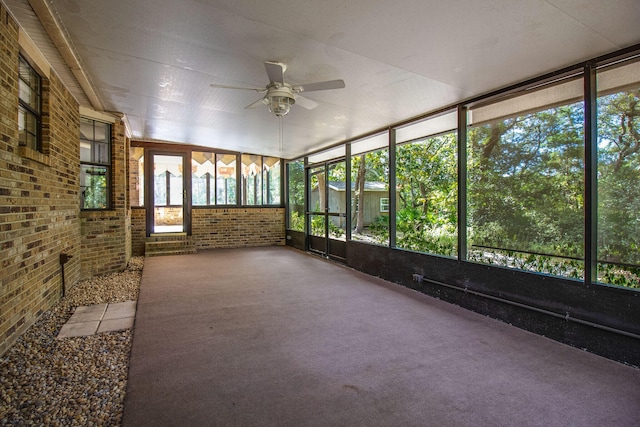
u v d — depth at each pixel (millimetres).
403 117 4922
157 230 9359
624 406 2129
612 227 2844
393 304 4219
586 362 2715
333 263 7070
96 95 4652
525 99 3512
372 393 2242
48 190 3689
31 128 3494
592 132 2918
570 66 3043
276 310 3959
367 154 6918
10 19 2758
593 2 2088
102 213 5586
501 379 2439
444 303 4270
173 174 9172
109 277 5477
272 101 3314
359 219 6898
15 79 2869
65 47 3244
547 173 3330
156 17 2627
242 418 1966
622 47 2684
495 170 3811
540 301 3279
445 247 5457
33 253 3283
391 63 3123
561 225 3223
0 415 1940
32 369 2479
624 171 2775
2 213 2654
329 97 4086
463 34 2564
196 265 6758
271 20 2527
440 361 2709
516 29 2453
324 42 2812
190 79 3924
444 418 1991
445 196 5668
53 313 3697
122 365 2602
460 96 3949
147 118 5887
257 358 2734
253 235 9656
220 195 9297
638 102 2697
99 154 5633
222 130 6504
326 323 3539
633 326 2658
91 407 2057
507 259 3812
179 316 3713
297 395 2209
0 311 2625
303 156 8938
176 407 2061
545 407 2111
